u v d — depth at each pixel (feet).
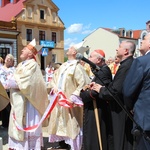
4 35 111.65
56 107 15.48
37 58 16.42
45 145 17.66
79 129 15.20
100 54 13.14
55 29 133.59
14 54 115.03
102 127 12.76
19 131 14.97
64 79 15.26
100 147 12.60
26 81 14.92
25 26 121.60
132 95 9.00
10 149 15.65
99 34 166.81
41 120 14.85
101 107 12.79
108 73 12.57
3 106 16.76
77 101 14.47
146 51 9.93
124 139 11.80
